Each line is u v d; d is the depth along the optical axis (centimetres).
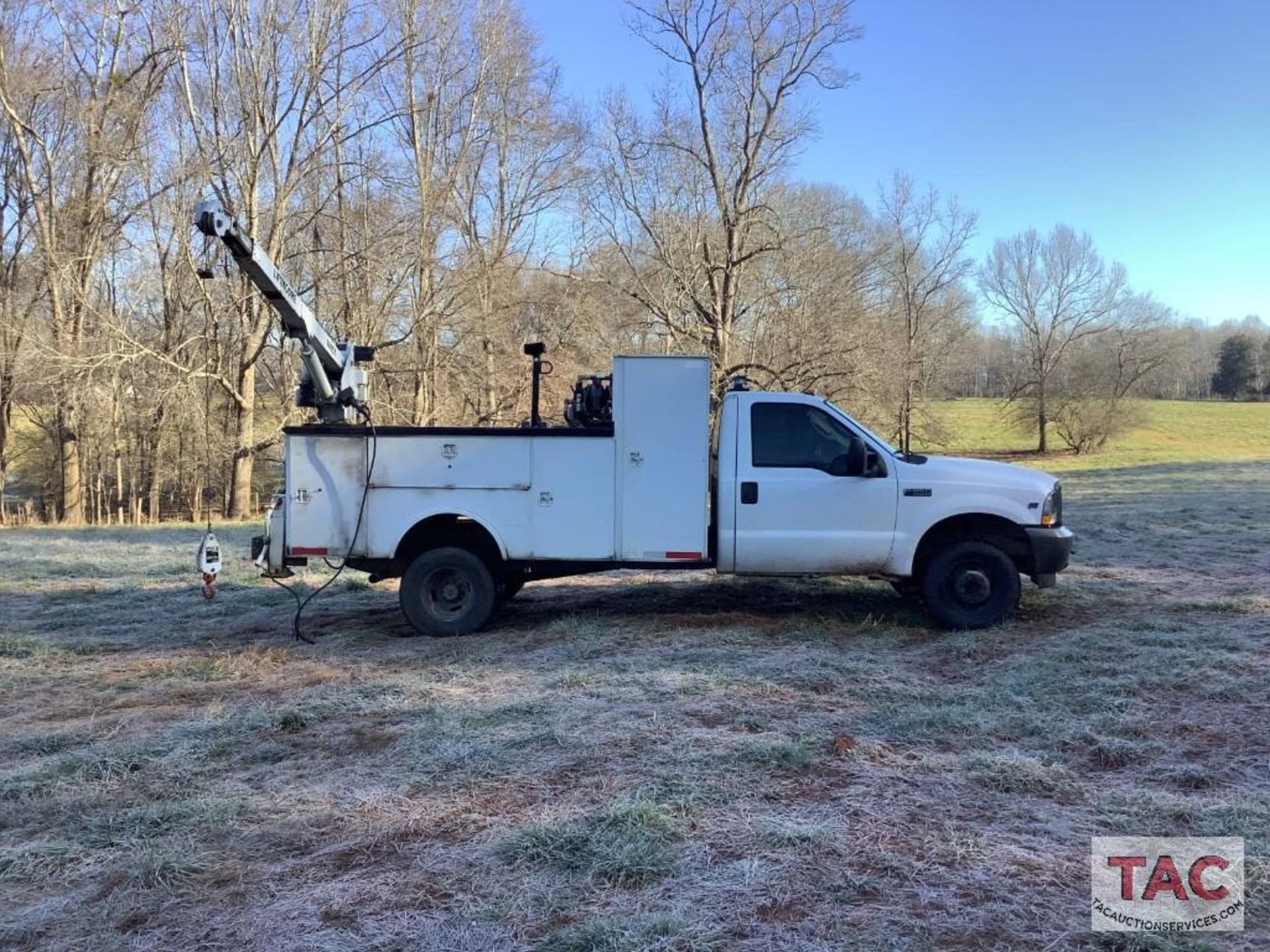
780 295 2998
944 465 739
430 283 2923
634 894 321
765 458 733
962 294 4391
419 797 411
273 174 2805
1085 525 1463
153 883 336
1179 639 659
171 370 2672
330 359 756
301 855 359
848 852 349
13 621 850
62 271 2662
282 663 667
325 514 734
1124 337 4909
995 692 546
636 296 2859
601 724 503
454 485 731
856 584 948
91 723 530
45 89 2898
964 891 321
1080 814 384
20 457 3497
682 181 2931
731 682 580
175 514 3428
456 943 293
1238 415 6309
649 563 730
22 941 300
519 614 835
